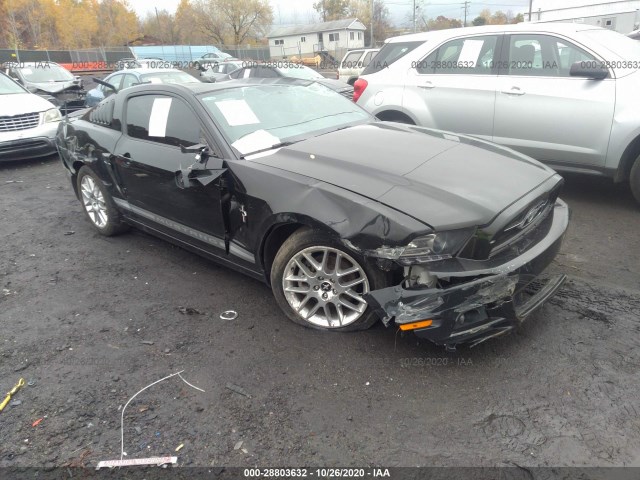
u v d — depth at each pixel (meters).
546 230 3.21
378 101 6.32
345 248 2.86
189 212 3.78
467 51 5.68
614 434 2.36
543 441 2.35
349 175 3.07
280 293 3.28
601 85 4.84
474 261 2.65
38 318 3.61
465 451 2.32
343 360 2.95
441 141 3.73
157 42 73.31
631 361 2.83
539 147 5.30
